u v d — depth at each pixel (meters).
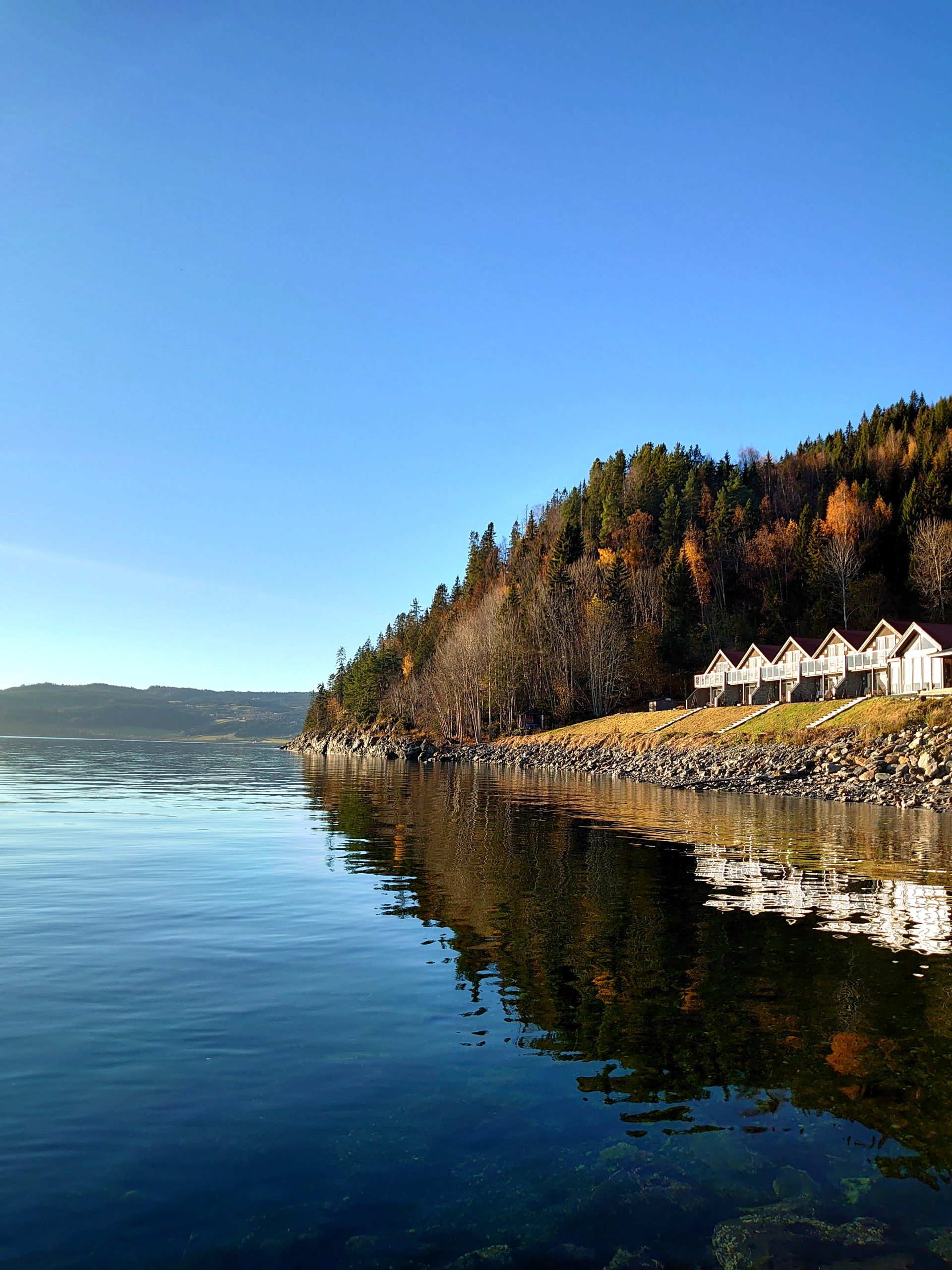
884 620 59.81
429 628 162.75
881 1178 5.59
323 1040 7.83
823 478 141.50
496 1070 7.20
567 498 170.12
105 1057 7.38
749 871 17.38
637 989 9.32
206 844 21.62
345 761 107.50
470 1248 4.79
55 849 20.72
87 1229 4.88
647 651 99.06
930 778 37.75
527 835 23.73
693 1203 5.27
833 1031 8.09
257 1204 5.19
